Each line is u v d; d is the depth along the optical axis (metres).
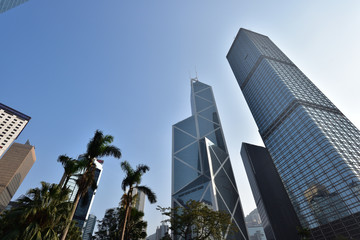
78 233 36.41
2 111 180.25
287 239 133.75
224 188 143.00
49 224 17.19
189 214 35.56
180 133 198.25
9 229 15.84
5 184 154.62
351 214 79.69
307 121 109.00
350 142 99.62
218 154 168.25
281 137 125.44
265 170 179.50
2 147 166.50
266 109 146.12
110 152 24.09
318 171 96.56
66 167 22.66
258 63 169.38
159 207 39.69
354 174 82.94
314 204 95.56
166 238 40.94
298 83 139.25
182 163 166.88
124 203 27.92
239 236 117.06
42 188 19.22
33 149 194.00
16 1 63.97
